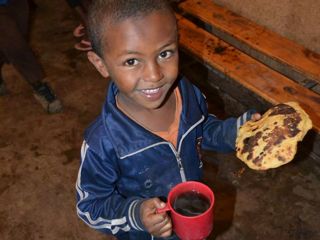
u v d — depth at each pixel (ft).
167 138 4.38
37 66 9.73
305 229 7.18
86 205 4.21
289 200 7.63
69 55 12.11
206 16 9.48
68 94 10.72
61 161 8.95
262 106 8.64
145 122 4.23
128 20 3.26
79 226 7.68
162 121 4.29
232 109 9.51
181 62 10.28
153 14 3.28
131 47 3.31
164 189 4.54
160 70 3.45
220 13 9.53
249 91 8.77
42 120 10.00
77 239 7.48
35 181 8.58
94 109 10.19
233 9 9.66
